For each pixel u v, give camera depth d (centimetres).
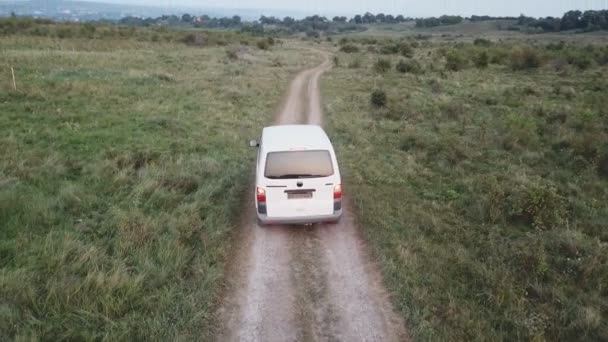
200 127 1589
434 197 971
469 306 581
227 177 1048
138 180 1007
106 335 501
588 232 807
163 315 547
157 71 2973
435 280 638
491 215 851
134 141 1345
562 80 3281
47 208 814
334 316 575
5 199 808
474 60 4481
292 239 784
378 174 1105
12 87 1945
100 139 1334
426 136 1475
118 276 600
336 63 4503
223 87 2539
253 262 705
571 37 12794
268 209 752
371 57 5656
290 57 5338
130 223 758
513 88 2747
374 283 648
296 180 737
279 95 2483
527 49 4353
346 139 1480
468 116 1842
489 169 1155
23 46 4116
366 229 806
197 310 566
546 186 974
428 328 534
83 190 920
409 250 722
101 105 1850
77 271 632
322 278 662
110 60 3425
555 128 1566
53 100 1823
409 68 3747
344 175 1109
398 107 2003
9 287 566
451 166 1190
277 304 599
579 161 1182
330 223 845
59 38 5122
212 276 639
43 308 544
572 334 535
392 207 909
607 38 11788
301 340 531
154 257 684
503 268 661
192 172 1066
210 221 815
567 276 648
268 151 757
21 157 1070
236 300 606
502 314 571
